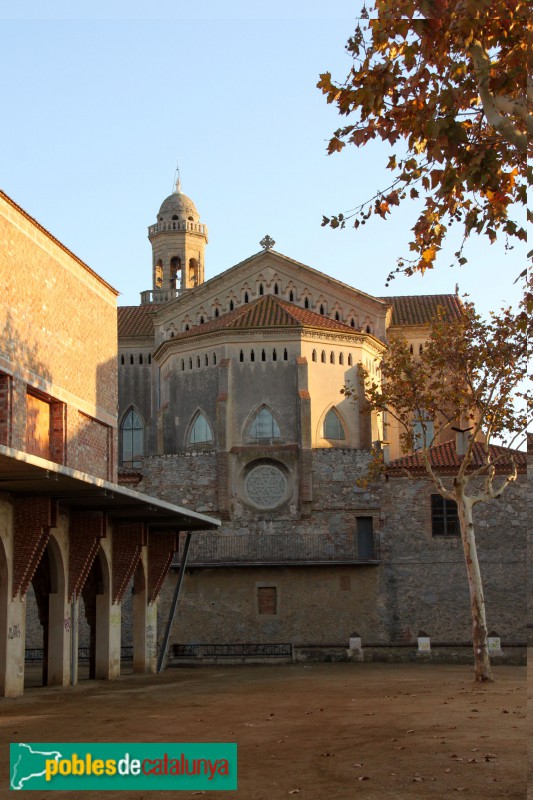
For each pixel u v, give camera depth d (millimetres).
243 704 29562
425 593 59219
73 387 43781
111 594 44344
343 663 55969
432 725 22781
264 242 76562
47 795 15859
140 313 87562
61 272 42750
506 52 17297
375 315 75500
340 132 19172
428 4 16625
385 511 60469
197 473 66625
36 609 60375
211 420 69688
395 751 18891
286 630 60406
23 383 38250
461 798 14586
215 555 64500
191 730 22891
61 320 42594
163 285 97250
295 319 69438
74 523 39906
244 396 68625
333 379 69688
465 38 16203
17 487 33031
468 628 58375
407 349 43312
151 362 82062
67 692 35688
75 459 43750
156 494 66500
